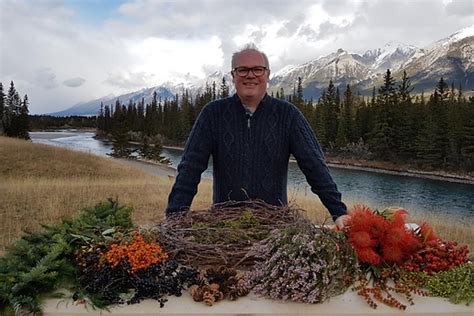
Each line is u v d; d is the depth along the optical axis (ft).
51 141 226.17
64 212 29.60
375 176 109.19
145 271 5.06
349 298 5.10
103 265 5.13
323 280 4.84
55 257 5.30
